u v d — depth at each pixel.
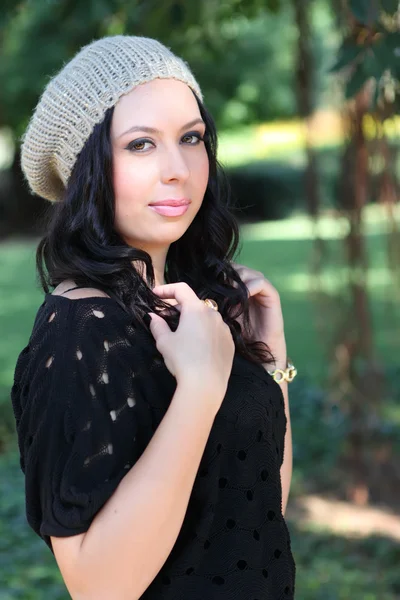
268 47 21.17
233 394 1.54
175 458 1.29
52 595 3.70
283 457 1.76
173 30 4.49
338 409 5.64
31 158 1.62
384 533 4.97
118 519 1.26
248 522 1.52
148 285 1.53
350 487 5.52
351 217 5.00
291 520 5.18
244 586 1.50
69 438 1.31
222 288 1.80
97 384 1.36
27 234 21.22
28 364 1.41
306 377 7.79
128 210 1.52
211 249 1.81
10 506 4.82
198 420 1.32
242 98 23.00
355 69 2.43
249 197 22.03
